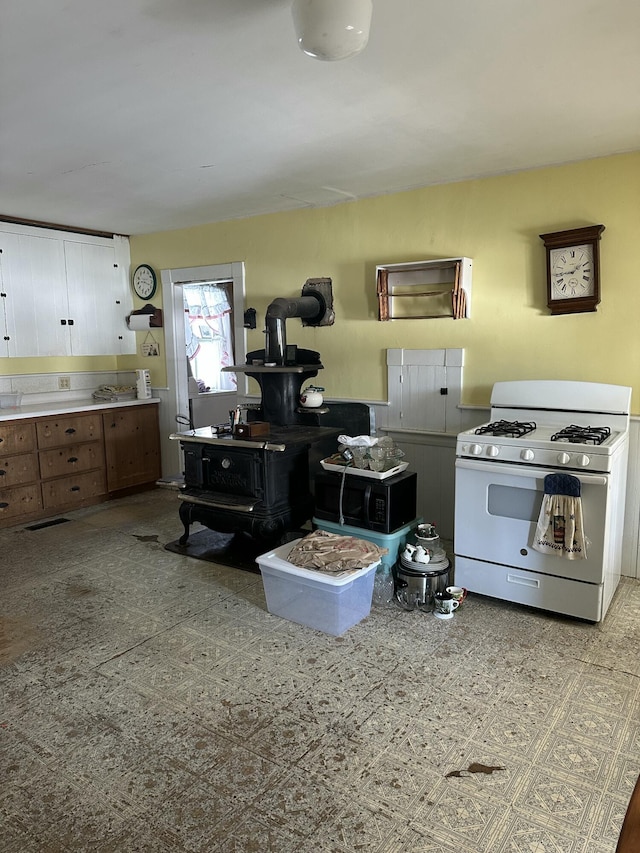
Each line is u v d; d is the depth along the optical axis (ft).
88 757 6.40
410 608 9.70
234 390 21.18
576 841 5.26
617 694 7.38
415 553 9.73
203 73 6.93
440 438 12.59
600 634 8.84
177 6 5.49
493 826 5.43
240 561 11.69
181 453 17.39
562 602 9.16
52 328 15.89
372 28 5.93
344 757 6.35
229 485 11.55
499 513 9.58
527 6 5.55
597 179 10.30
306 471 11.91
